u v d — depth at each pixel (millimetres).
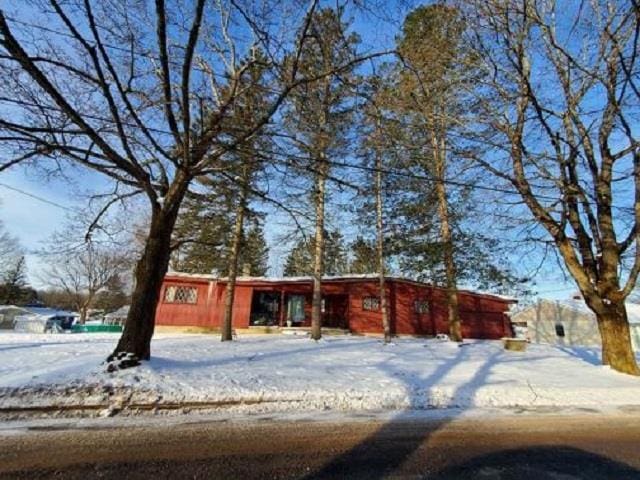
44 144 6215
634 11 8086
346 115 8703
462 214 14734
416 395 6484
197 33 5836
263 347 12039
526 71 9469
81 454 3855
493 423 5398
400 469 3705
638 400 7090
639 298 32062
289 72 7008
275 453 4023
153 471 3518
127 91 6715
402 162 11734
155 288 7117
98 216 9484
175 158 7453
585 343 27047
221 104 7762
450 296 15703
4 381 5707
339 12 6191
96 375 5969
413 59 8844
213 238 16219
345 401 6031
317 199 13523
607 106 9633
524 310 30484
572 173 9953
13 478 3314
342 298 23156
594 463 4078
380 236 16469
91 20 5348
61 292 47750
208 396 5715
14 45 5164
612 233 9945
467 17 8875
